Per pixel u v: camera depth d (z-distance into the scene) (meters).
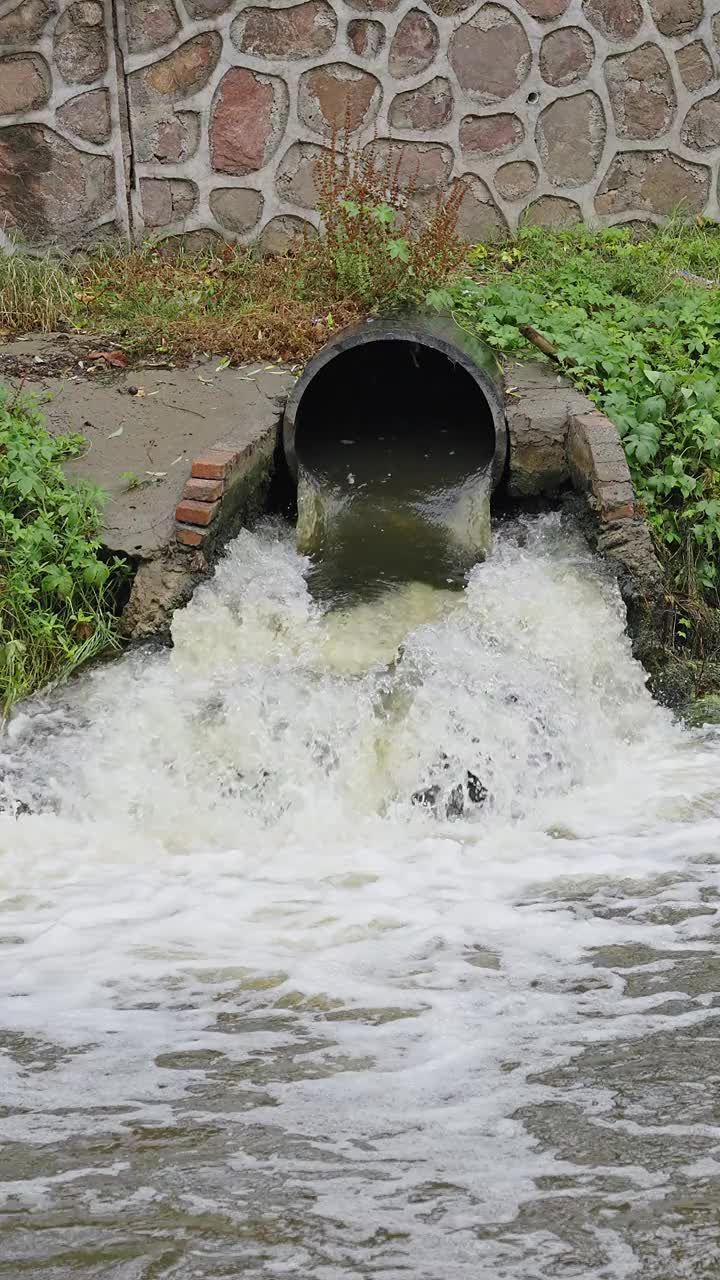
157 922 6.21
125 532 7.41
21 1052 5.65
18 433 7.58
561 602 7.35
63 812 6.79
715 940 6.09
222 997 5.87
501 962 6.01
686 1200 5.19
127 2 9.26
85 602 7.34
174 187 9.48
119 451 7.79
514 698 7.00
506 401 7.98
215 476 7.48
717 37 9.57
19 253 9.36
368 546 7.66
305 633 7.24
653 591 7.48
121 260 9.36
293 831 6.75
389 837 6.73
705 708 7.53
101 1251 5.00
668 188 9.69
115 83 9.34
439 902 6.30
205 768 6.84
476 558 7.62
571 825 6.74
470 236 9.62
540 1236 5.07
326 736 6.88
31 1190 5.23
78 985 5.91
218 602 7.33
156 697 7.02
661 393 8.10
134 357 8.46
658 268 9.25
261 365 8.38
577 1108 5.45
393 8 9.36
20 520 7.40
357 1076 5.57
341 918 6.23
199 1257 4.97
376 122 9.48
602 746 7.11
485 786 6.84
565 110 9.57
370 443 8.27
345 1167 5.29
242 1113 5.45
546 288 8.97
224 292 9.04
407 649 7.11
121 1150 5.34
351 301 8.71
